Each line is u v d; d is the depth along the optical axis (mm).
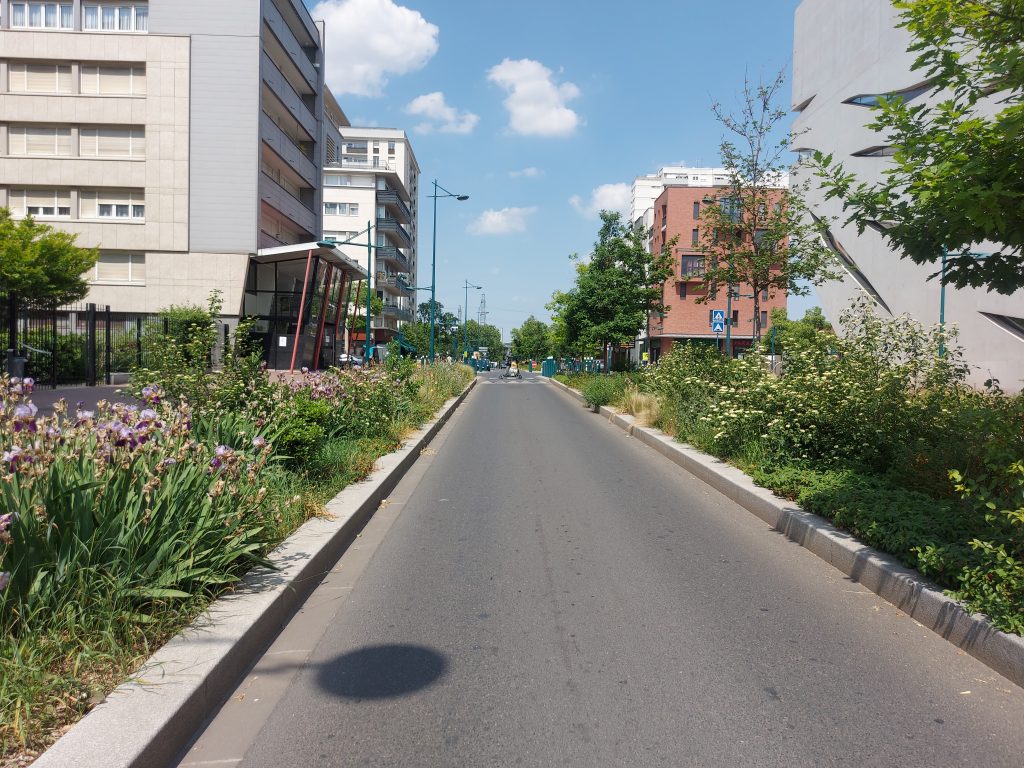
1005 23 4555
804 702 3383
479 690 3490
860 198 5215
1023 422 5738
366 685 3529
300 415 8883
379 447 10438
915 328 9398
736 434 9922
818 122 40656
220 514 4508
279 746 2971
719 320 18531
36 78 34812
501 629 4281
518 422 17766
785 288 13742
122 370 24219
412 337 81188
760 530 6754
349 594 4895
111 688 3051
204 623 3805
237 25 35250
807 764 2867
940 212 4773
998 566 4074
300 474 7410
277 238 41500
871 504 5781
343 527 6020
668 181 130125
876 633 4238
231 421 7027
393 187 79375
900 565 4910
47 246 27328
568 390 33469
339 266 42844
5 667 2934
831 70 39281
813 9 42094
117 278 35500
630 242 28688
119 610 3541
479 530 6699
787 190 13625
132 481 4266
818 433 8414
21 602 3297
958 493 5832
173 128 35094
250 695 3408
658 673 3689
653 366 18609
